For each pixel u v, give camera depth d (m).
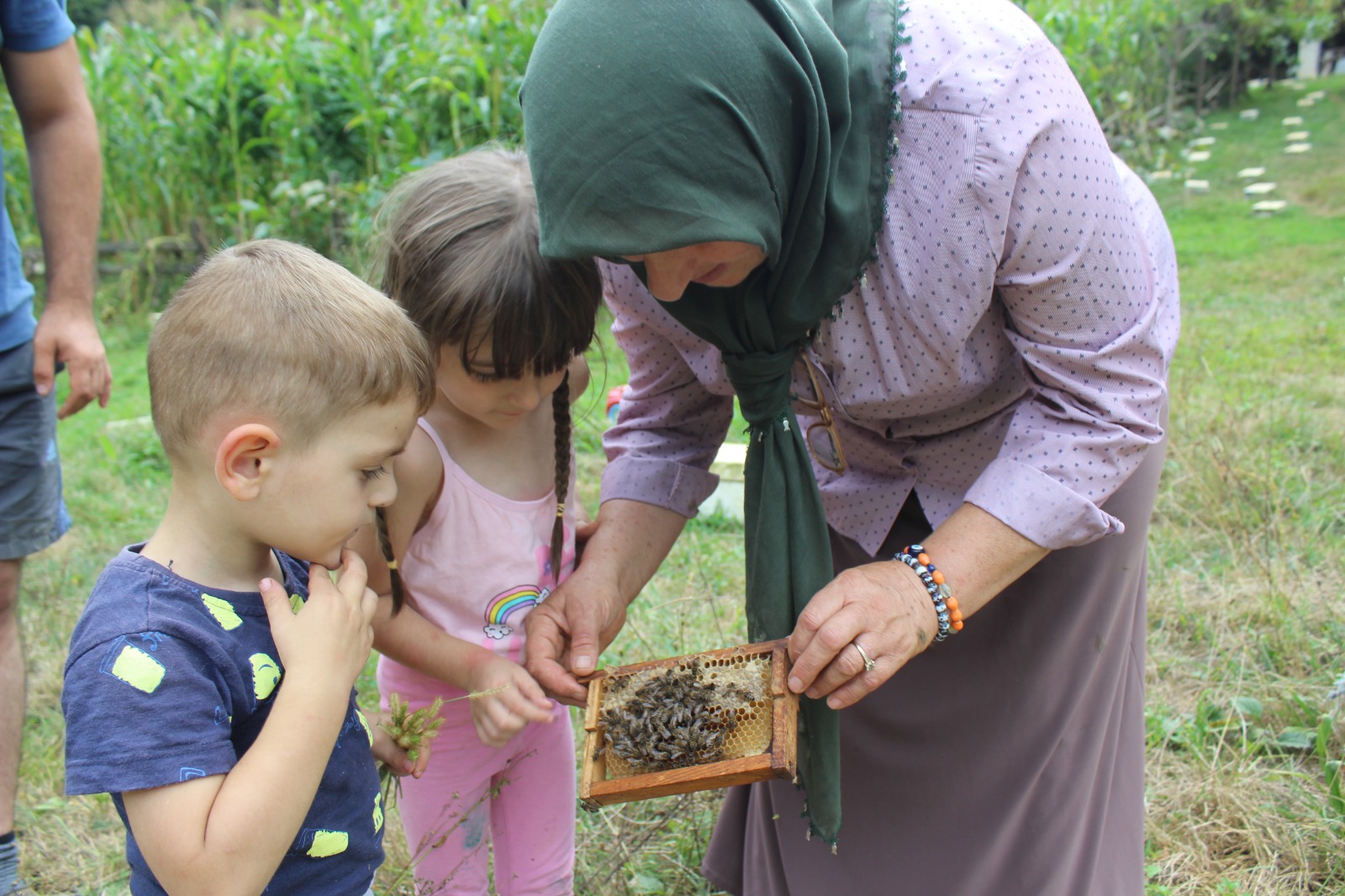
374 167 8.45
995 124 1.61
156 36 9.93
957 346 1.78
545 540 2.14
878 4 1.71
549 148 1.53
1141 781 2.31
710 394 2.31
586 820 2.80
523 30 8.13
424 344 1.59
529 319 1.77
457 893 2.19
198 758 1.34
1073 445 1.75
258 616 1.50
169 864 1.31
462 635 2.08
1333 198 10.46
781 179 1.60
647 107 1.48
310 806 1.51
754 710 1.71
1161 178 12.05
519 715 1.83
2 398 2.54
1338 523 4.16
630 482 2.27
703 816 2.79
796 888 2.26
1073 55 11.86
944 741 2.12
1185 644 3.51
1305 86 17.27
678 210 1.50
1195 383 5.62
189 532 1.49
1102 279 1.69
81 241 2.75
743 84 1.51
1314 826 2.63
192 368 1.42
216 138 9.02
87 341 2.75
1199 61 15.55
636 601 3.77
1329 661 3.32
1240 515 4.06
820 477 2.27
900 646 1.68
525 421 2.12
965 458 2.04
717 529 4.53
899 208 1.70
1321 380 5.64
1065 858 2.13
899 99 1.66
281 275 1.48
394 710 1.79
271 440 1.40
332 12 9.28
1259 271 8.30
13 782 2.46
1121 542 2.00
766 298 1.78
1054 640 2.01
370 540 1.88
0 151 2.54
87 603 1.43
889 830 2.20
